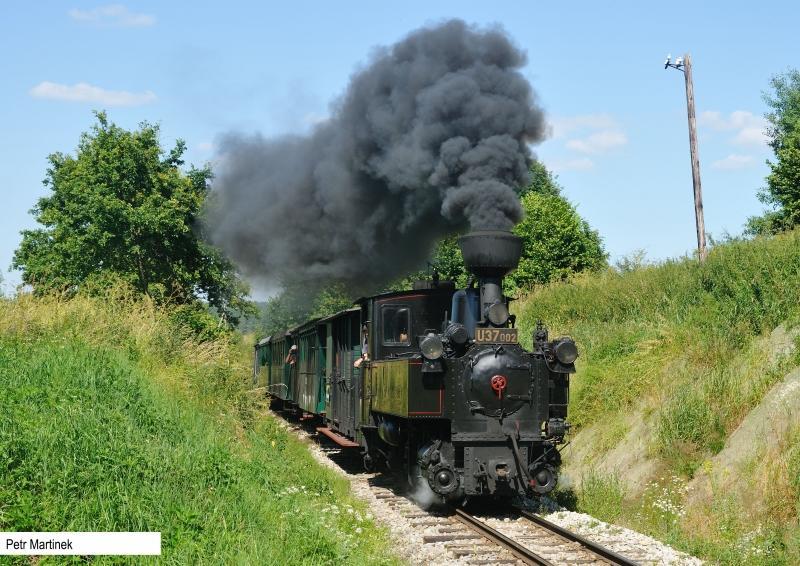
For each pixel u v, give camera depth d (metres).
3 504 7.12
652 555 8.41
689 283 17.44
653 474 11.47
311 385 19.88
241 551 7.07
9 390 9.58
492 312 10.74
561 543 8.93
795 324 12.26
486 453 10.77
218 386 14.41
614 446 13.16
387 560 8.16
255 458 11.31
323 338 18.83
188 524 7.46
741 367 12.41
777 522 8.78
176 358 14.73
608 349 16.53
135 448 8.93
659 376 13.89
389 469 13.83
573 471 13.62
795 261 14.47
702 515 9.81
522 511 10.57
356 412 14.46
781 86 44.00
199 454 9.70
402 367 11.17
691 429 11.46
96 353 12.45
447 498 10.85
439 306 13.02
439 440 11.02
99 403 10.07
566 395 11.32
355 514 10.28
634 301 19.02
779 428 10.10
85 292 17.44
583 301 21.38
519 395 10.83
